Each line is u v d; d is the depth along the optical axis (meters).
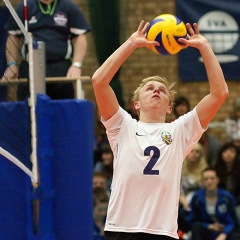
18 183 15.12
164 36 12.06
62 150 15.57
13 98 17.36
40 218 14.84
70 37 18.28
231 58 29.38
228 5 29.38
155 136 11.69
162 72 30.09
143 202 11.30
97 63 29.59
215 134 29.05
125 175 11.42
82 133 15.59
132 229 11.22
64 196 15.46
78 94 16.69
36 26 17.84
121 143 11.80
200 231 19.39
